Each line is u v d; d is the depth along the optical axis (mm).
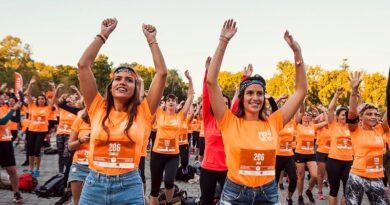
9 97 9734
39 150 10562
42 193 8109
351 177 5895
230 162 3613
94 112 3641
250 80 3742
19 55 67625
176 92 50406
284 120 3787
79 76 3605
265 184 3533
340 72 37156
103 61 52812
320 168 9406
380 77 37156
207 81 3686
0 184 8656
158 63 3703
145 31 3770
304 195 9852
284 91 48562
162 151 6926
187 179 10875
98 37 3654
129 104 3578
